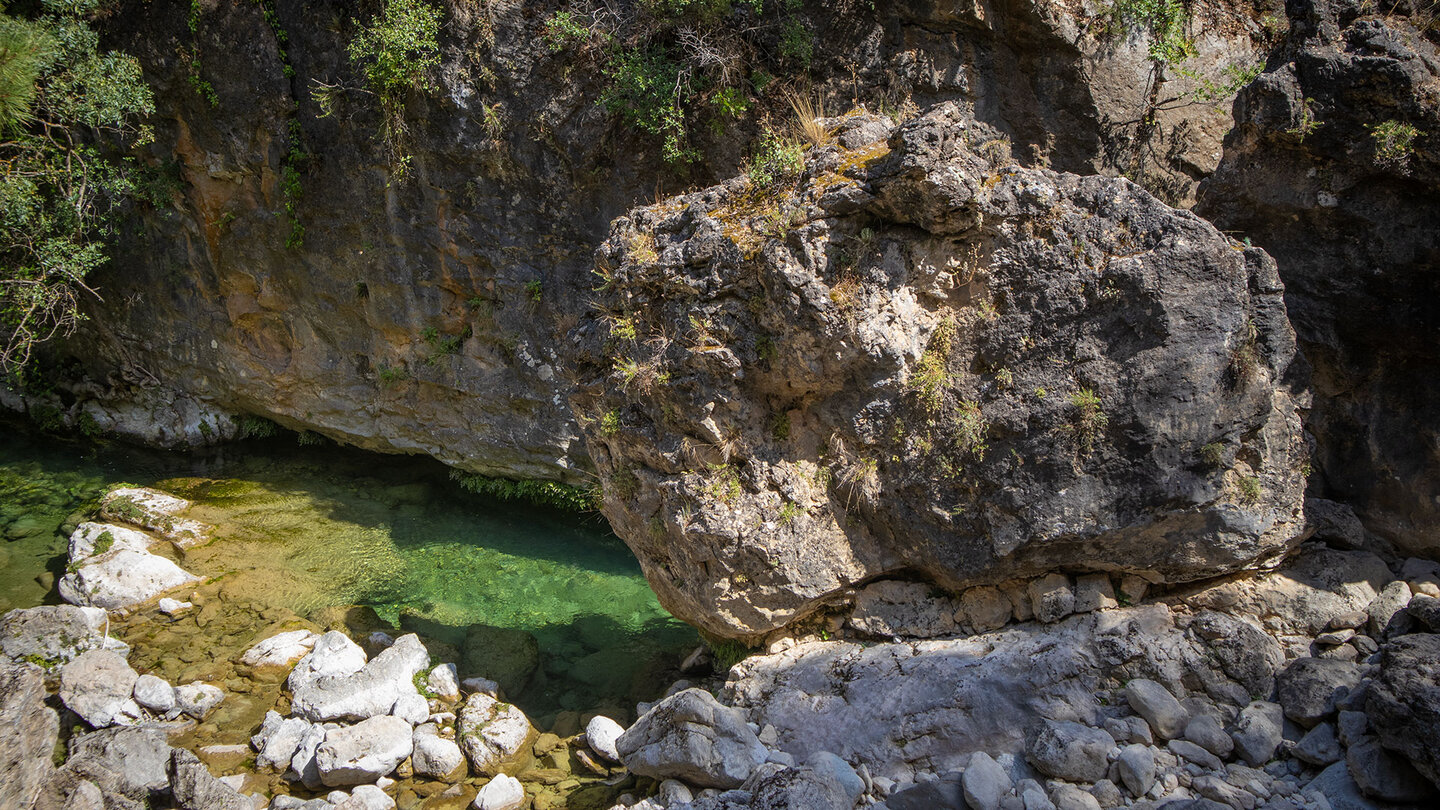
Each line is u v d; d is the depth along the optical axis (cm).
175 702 709
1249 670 542
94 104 929
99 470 1109
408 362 1013
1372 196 582
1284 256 629
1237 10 812
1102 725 535
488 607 866
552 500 1009
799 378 599
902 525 620
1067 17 761
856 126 611
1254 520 567
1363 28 573
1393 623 559
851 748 558
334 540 971
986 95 805
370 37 852
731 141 830
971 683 561
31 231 977
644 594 880
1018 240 579
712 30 800
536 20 827
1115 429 559
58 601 854
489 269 930
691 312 600
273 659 762
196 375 1147
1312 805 472
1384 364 611
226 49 937
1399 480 608
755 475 616
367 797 604
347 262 989
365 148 922
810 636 657
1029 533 575
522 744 664
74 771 589
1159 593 609
